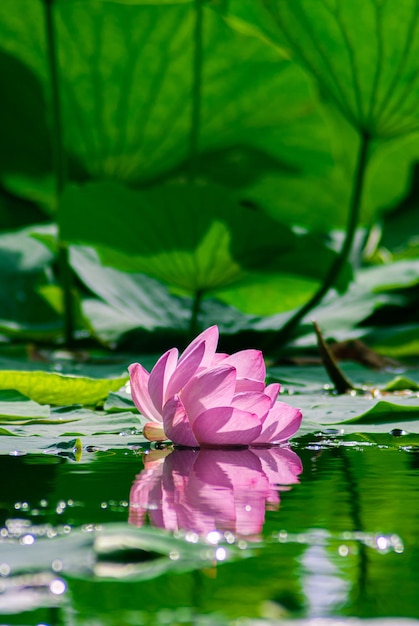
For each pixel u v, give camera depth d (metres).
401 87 4.30
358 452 3.38
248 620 2.31
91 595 2.50
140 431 3.52
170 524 3.04
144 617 2.34
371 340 5.38
